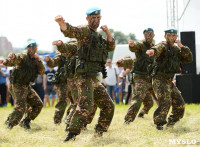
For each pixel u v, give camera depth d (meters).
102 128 6.36
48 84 14.80
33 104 8.12
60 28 5.73
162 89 7.18
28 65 7.81
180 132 6.83
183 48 7.27
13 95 8.28
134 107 8.20
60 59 8.60
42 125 8.78
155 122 7.20
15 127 8.16
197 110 10.93
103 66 6.29
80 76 6.09
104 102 6.27
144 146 5.58
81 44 6.03
